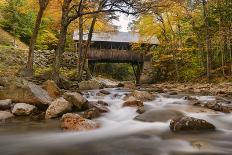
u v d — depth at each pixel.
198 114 8.02
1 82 10.20
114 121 7.66
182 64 32.12
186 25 29.80
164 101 10.57
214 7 23.78
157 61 32.12
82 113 8.27
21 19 33.38
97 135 6.35
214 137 6.07
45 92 9.73
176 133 6.38
